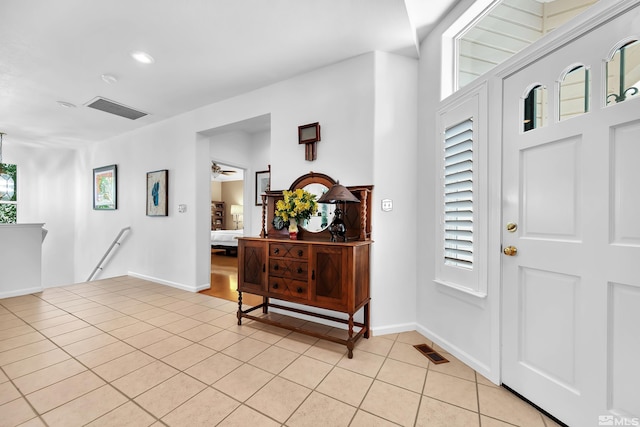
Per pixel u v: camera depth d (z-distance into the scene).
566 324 1.42
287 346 2.27
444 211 2.20
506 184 1.72
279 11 1.99
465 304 2.02
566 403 1.40
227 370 1.91
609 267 1.25
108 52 2.47
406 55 2.55
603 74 1.27
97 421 1.43
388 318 2.50
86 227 5.64
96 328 2.60
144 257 4.50
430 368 1.95
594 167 1.30
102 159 5.27
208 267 4.02
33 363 1.98
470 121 1.97
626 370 1.21
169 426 1.41
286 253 2.40
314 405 1.57
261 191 5.27
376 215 2.46
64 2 1.87
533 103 1.61
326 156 2.70
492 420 1.46
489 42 2.05
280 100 3.01
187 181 3.92
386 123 2.50
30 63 2.64
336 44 2.38
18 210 5.54
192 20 2.07
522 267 1.63
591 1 1.57
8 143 5.40
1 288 3.52
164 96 3.39
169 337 2.42
